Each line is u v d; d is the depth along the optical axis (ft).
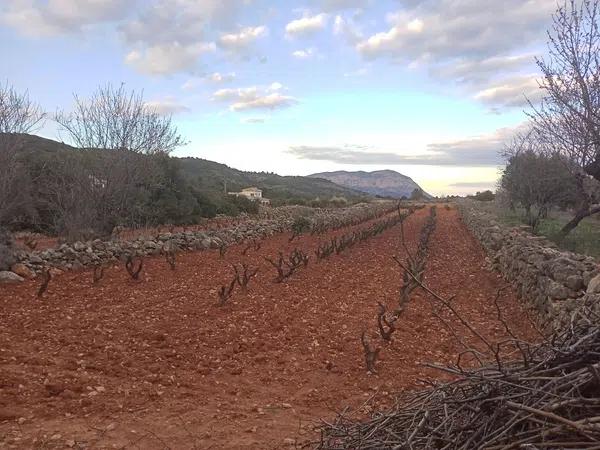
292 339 25.09
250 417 16.46
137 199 66.44
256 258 55.01
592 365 8.54
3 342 22.71
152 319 27.61
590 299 21.57
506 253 45.34
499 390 9.43
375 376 20.54
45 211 70.23
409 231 102.53
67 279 38.24
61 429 15.02
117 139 55.21
